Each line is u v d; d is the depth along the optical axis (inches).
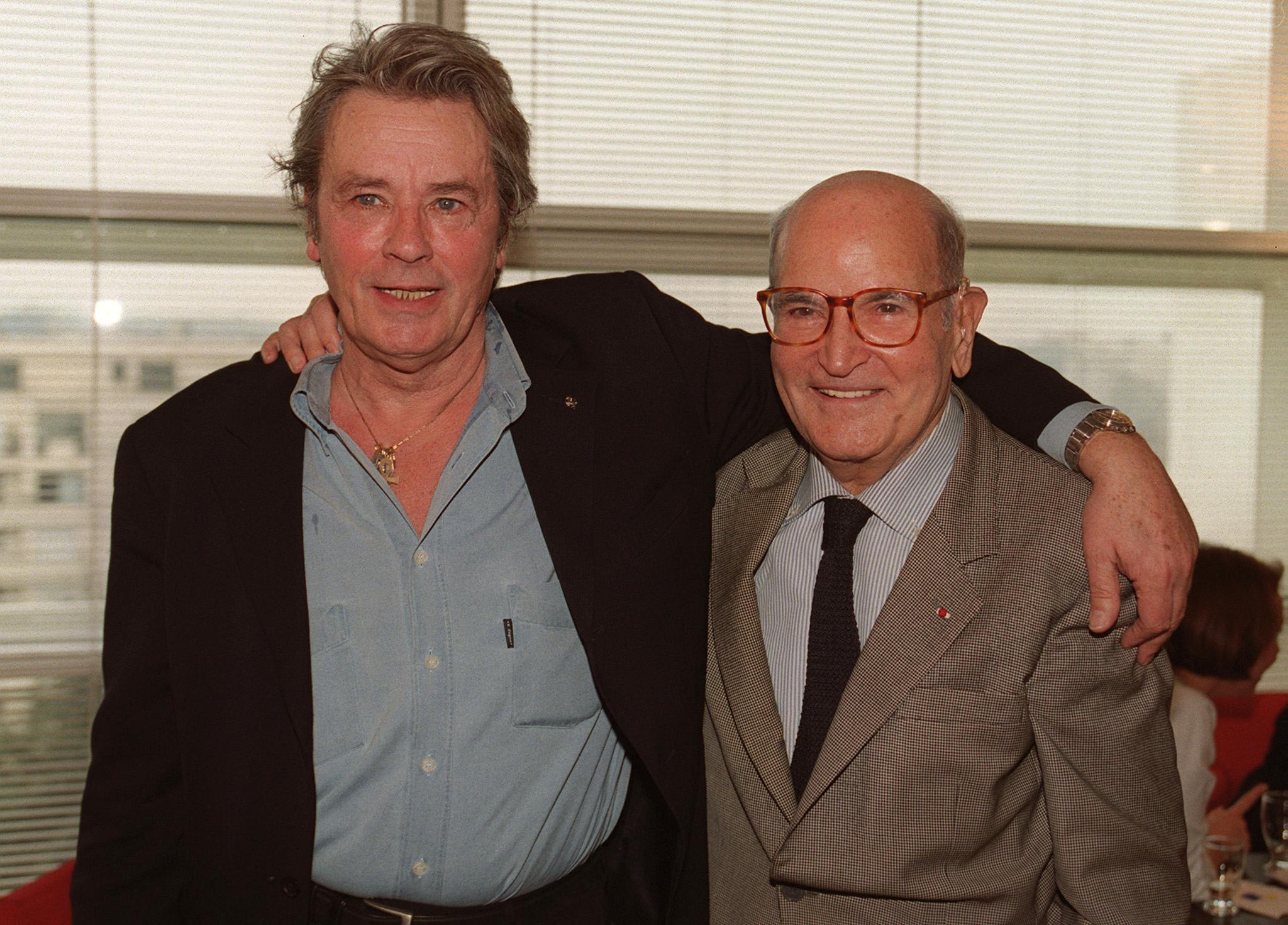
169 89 122.3
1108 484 49.8
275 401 55.4
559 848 55.3
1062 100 139.6
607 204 131.6
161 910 57.9
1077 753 49.8
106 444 125.0
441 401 54.3
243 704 52.9
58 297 123.1
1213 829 98.3
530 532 54.4
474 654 52.9
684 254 134.4
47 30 119.5
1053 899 53.8
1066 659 49.8
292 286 127.6
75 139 120.8
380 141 48.3
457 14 126.5
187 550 53.3
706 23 132.0
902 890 50.0
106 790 56.2
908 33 135.9
